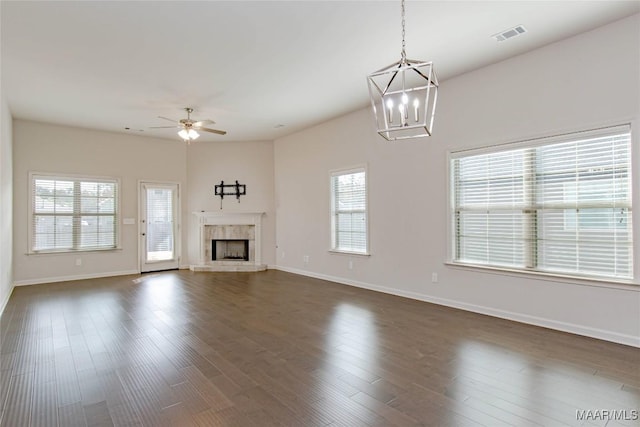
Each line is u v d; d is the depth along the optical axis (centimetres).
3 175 483
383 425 211
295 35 350
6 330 386
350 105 570
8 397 246
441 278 478
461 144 452
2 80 451
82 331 382
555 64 370
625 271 334
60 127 664
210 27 333
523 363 293
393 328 384
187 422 215
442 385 258
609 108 336
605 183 345
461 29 341
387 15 316
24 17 312
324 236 677
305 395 246
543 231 388
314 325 398
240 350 327
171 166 793
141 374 279
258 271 777
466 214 456
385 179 551
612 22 332
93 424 214
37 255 640
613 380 262
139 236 752
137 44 364
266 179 816
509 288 409
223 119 645
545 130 378
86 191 694
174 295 551
